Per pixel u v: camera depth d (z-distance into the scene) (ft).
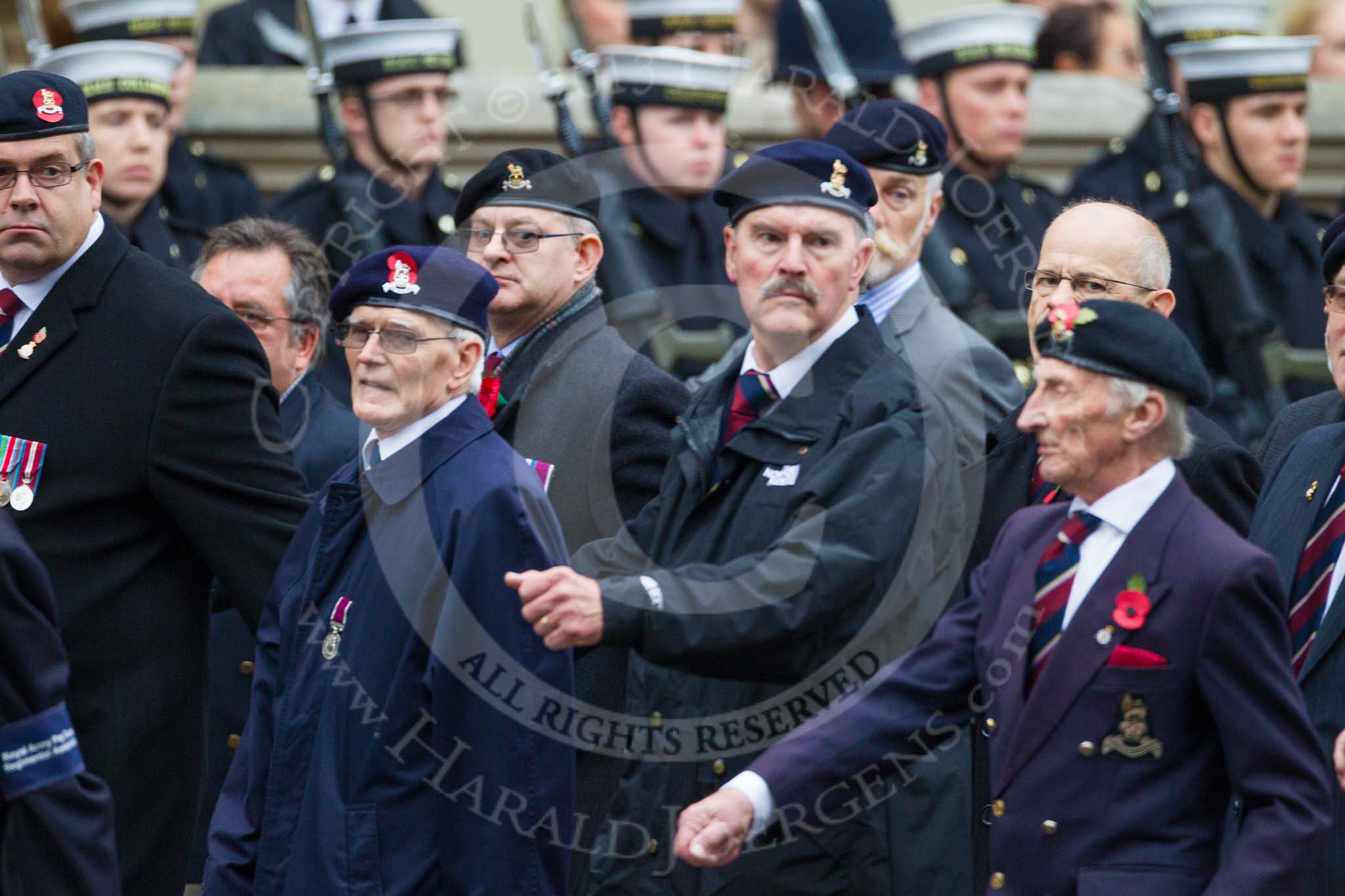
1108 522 49.70
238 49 108.27
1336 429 58.59
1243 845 46.83
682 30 94.38
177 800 63.21
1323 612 55.98
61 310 62.95
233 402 62.75
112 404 62.08
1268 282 93.45
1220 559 48.24
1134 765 48.24
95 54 84.12
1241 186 94.02
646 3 94.48
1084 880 47.85
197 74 102.94
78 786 52.01
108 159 84.74
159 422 62.03
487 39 116.16
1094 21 112.37
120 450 61.98
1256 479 60.29
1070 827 48.42
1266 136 93.20
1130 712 48.29
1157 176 93.86
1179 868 47.62
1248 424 89.15
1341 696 54.54
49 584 53.21
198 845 69.41
